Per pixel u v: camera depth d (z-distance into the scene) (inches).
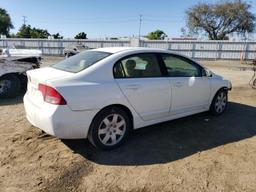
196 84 197.9
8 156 146.5
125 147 160.6
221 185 123.8
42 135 175.3
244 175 132.6
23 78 291.1
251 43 1195.3
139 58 168.7
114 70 155.7
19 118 211.3
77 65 159.3
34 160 142.7
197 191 119.0
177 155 152.3
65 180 125.2
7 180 124.0
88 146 160.1
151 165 140.5
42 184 121.6
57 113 135.4
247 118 223.5
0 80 274.7
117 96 152.4
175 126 198.7
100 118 148.8
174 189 120.1
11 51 325.4
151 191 118.6
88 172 132.4
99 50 175.3
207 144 168.2
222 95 228.8
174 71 187.0
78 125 141.5
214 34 1768.0
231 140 175.5
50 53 1395.2
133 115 163.0
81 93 140.5
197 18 1745.8
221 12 1684.3
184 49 1272.1
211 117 223.3
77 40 1364.4
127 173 132.4
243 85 402.9
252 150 160.9
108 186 121.5
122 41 1326.3
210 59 1255.5
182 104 191.0
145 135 179.6
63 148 157.0
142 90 163.3
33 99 152.9
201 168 138.5
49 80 139.5
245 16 1663.4
